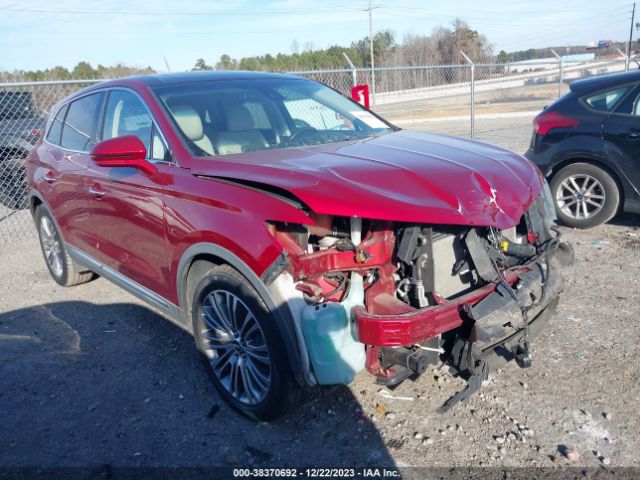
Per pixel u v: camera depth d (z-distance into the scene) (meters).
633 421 3.04
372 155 3.16
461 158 3.18
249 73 4.48
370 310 2.79
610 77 6.21
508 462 2.78
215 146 3.50
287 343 2.81
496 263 3.01
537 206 3.37
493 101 22.03
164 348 4.15
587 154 6.15
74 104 4.86
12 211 9.52
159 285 3.68
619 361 3.62
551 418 3.10
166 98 3.77
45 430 3.23
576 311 4.34
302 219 2.65
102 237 4.26
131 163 3.42
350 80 10.59
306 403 3.30
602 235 6.18
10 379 3.81
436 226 2.99
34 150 5.46
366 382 3.49
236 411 3.28
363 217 2.62
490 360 2.95
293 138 3.78
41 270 6.23
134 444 3.07
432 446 2.92
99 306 5.02
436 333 2.66
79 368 3.91
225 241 2.94
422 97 15.67
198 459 2.92
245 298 2.93
